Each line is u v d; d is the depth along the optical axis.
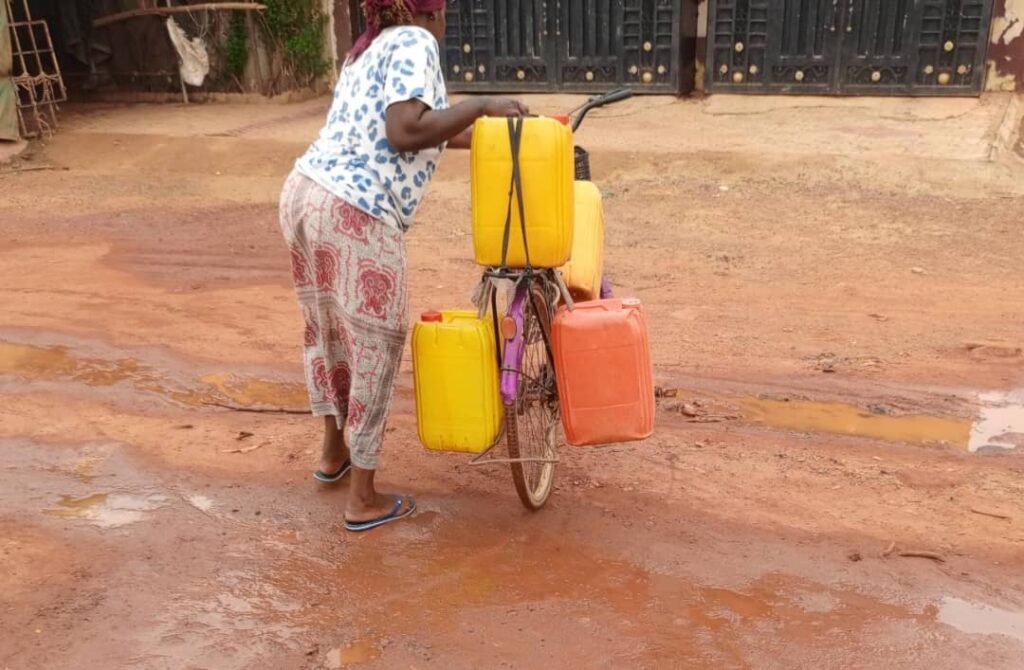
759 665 2.95
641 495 3.94
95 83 14.72
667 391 4.89
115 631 3.19
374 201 3.30
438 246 7.94
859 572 3.38
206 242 8.30
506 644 3.08
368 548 3.64
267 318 6.28
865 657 2.97
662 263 7.24
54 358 5.64
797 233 7.86
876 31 11.47
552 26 12.73
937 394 4.80
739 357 5.36
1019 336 5.53
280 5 13.80
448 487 4.05
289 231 3.48
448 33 13.16
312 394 3.85
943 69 11.34
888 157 9.55
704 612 3.21
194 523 3.84
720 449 4.30
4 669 3.00
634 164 10.04
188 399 5.05
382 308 3.42
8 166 11.26
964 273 6.75
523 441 3.84
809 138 10.46
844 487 3.94
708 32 12.16
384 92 3.22
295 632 3.17
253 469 4.27
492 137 3.22
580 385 3.39
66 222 9.06
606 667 2.96
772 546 3.55
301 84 14.39
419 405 3.48
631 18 12.35
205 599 3.35
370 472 3.71
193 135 11.88
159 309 6.50
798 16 11.73
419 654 3.05
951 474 4.02
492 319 3.47
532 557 3.55
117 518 3.89
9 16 11.87
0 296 6.84
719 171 9.69
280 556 3.60
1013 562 3.41
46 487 4.15
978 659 2.94
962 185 8.88
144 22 14.15
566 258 3.36
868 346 5.46
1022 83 11.38
